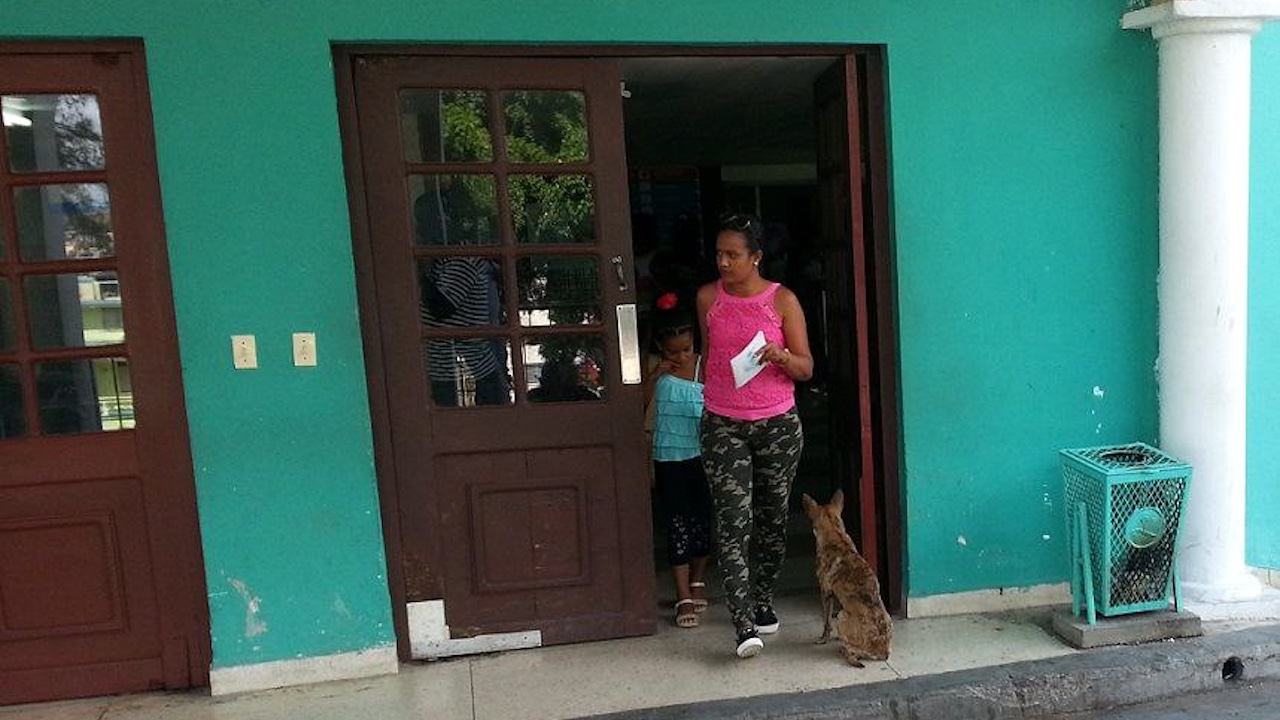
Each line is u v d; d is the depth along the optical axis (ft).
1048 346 11.44
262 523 9.96
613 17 10.11
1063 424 11.57
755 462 10.30
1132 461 10.46
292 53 9.53
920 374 11.15
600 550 11.00
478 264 10.44
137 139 9.52
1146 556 10.41
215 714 9.54
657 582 13.46
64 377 9.66
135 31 9.24
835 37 10.59
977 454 11.39
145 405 9.77
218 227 9.59
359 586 10.23
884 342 11.32
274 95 9.55
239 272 9.67
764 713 9.13
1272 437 11.87
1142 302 11.60
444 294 10.39
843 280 11.94
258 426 9.86
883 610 10.09
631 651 10.73
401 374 10.33
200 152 9.48
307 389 9.93
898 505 11.53
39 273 9.47
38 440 9.61
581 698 9.61
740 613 10.15
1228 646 10.22
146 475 9.83
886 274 11.23
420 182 10.23
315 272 9.81
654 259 25.52
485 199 10.38
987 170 11.07
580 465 10.85
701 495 11.65
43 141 9.43
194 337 9.64
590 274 10.71
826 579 10.41
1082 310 11.48
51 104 9.40
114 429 9.78
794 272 23.97
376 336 10.21
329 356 9.93
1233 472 10.98
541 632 10.92
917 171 10.91
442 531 10.62
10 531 9.66
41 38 9.12
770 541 10.64
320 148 9.70
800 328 9.96
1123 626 10.40
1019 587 11.65
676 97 15.03
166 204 9.46
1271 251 11.49
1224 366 10.84
